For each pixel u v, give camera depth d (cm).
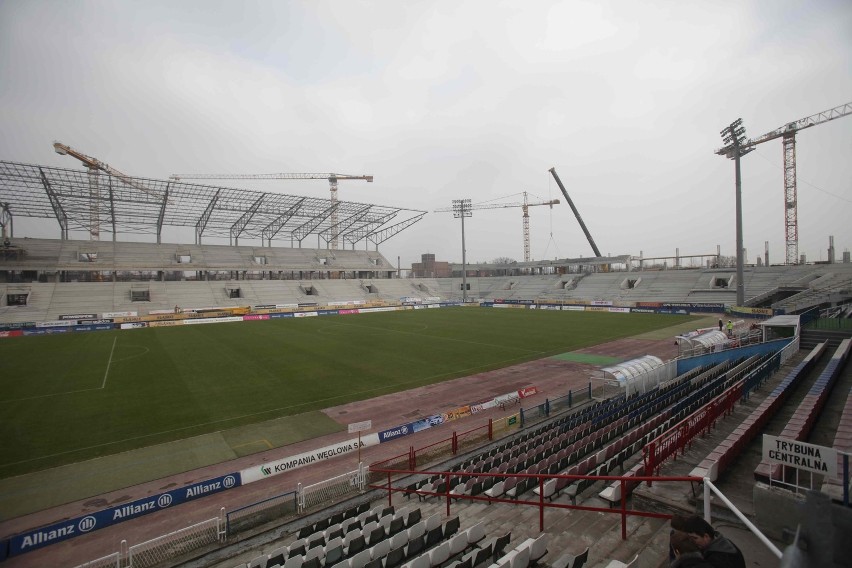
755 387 1845
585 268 10069
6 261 6400
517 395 2280
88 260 7250
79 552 1138
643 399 2020
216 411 2189
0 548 1103
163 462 1658
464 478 1349
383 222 8775
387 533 1032
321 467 1609
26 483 1505
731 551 320
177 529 1229
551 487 1095
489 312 7300
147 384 2686
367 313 7294
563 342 4103
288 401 2344
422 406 2259
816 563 195
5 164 4672
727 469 973
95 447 1781
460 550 862
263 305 7388
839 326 3212
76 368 3147
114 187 5450
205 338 4541
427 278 10925
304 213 7744
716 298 6788
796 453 666
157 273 7738
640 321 5641
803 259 8812
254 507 1330
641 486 963
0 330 4897
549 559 779
